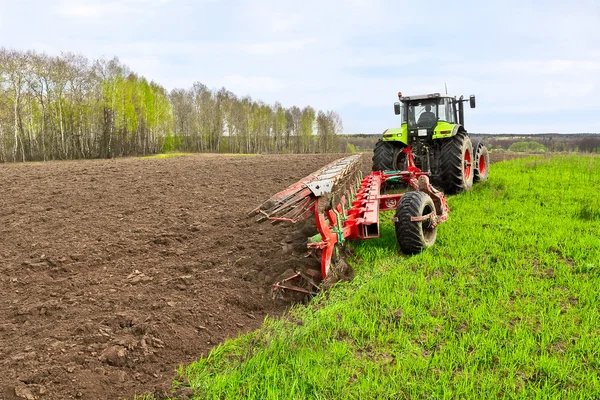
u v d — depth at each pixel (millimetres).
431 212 6148
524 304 4340
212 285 5016
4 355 3637
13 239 6641
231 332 4176
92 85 44656
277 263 5516
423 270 5293
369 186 7492
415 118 10320
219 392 3154
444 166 9625
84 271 5473
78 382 3268
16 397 3072
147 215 7941
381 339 3801
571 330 3822
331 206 4977
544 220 7172
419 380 3240
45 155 39688
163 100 54562
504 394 3010
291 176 12367
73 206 8570
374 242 6477
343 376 3277
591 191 9617
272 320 4230
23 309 4445
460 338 3775
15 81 38750
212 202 9000
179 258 5934
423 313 4219
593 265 5098
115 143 45906
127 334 3941
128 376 3436
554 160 15188
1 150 38344
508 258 5547
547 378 3232
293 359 3494
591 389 3070
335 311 4297
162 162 17031
